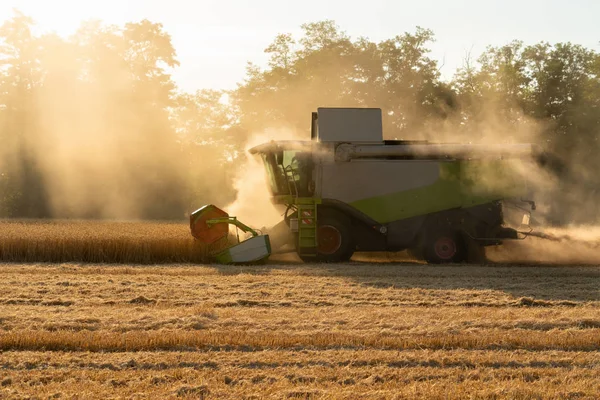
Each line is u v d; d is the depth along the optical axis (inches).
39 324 661.9
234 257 1269.7
